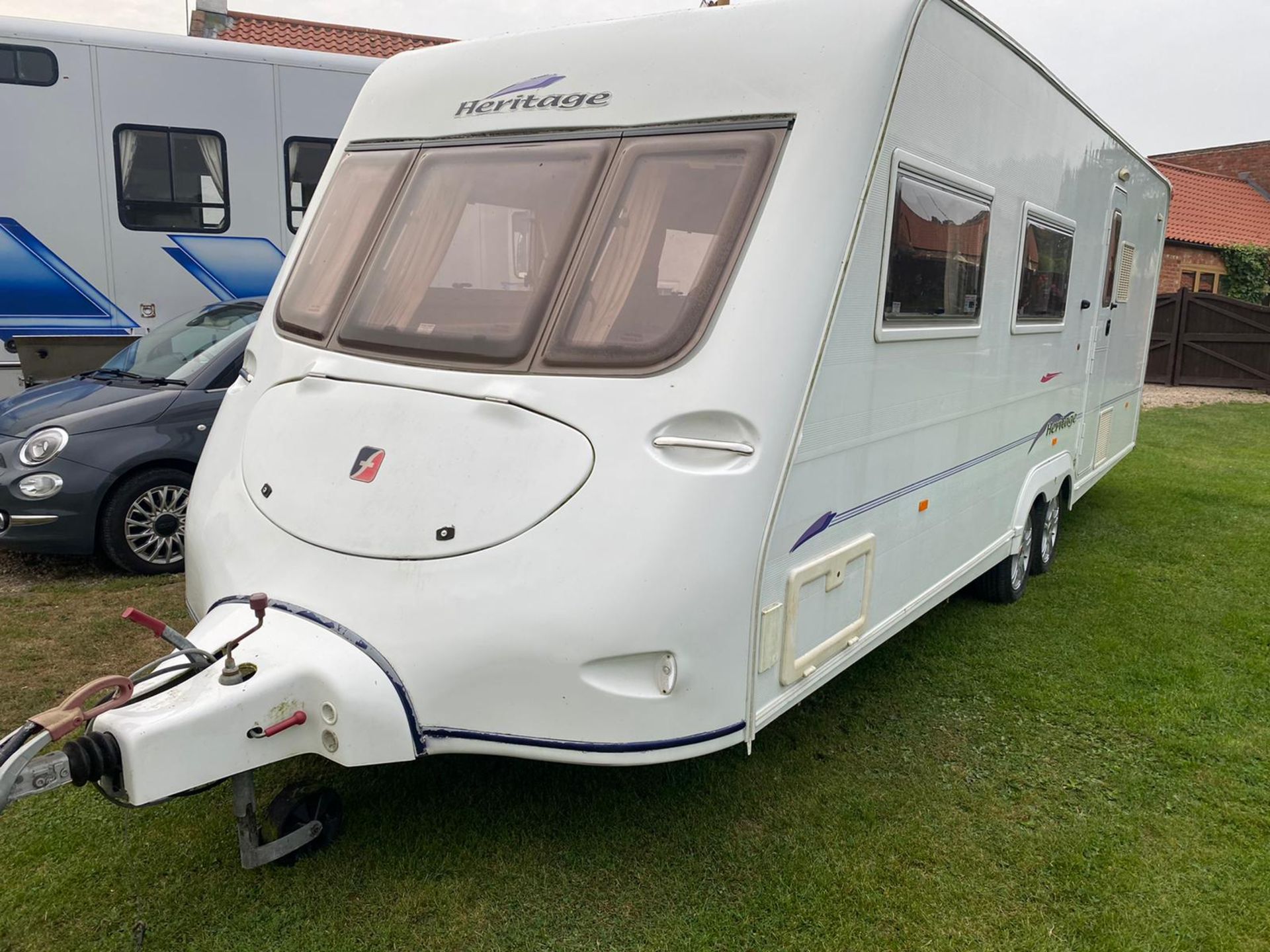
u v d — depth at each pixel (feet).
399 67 11.18
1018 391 14.23
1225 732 12.34
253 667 7.76
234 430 10.17
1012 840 9.86
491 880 8.88
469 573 7.90
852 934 8.41
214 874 8.77
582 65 9.57
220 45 24.93
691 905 8.68
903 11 8.68
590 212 8.95
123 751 7.10
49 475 15.81
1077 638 15.31
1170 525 22.44
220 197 25.59
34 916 8.18
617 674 7.88
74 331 24.84
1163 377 52.60
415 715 7.93
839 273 8.45
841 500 9.48
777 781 10.75
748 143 8.50
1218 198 75.25
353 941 8.05
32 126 23.68
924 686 13.44
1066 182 14.73
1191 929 8.63
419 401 8.71
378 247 10.05
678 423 7.94
